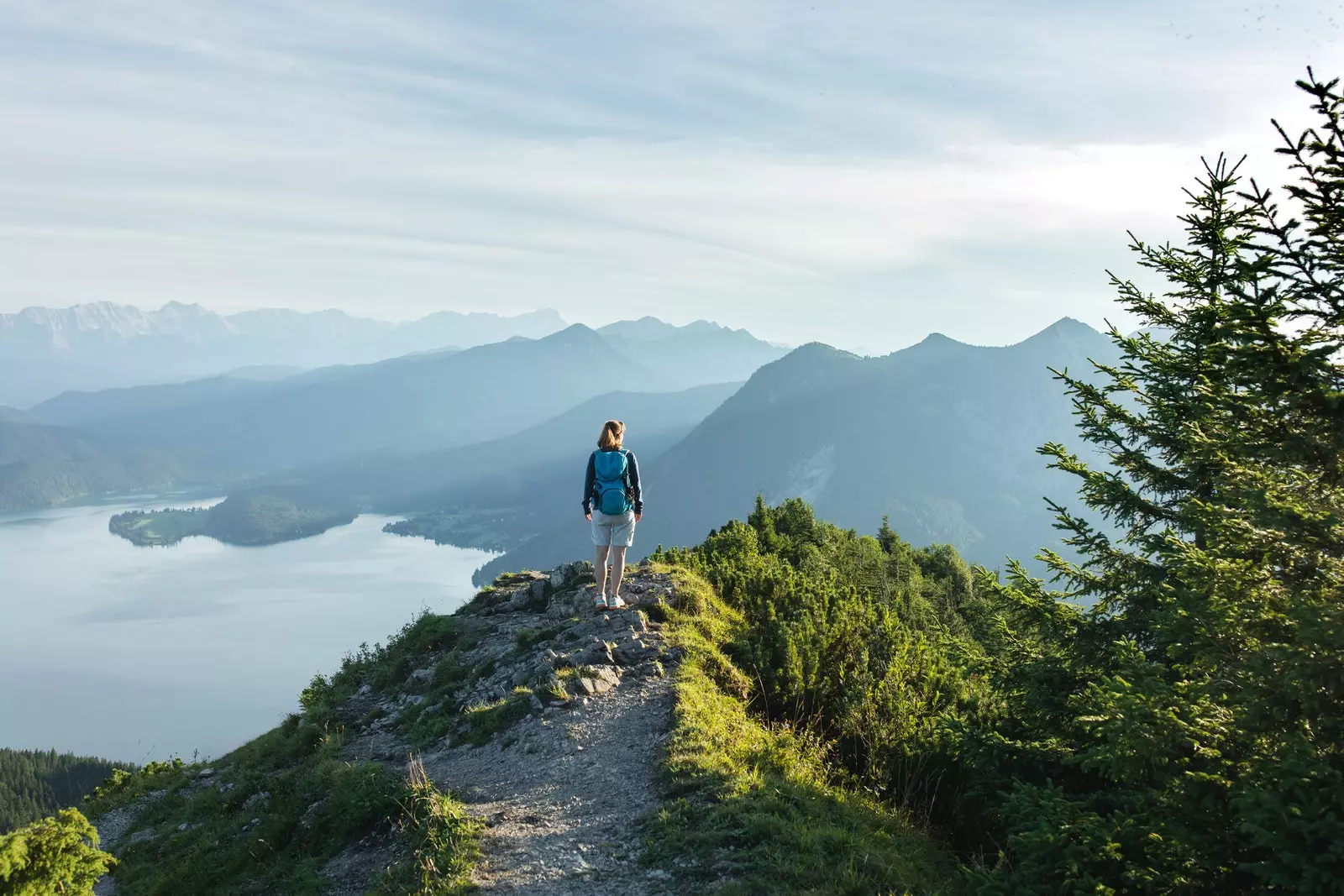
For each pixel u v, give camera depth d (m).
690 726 9.39
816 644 12.35
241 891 9.47
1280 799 5.01
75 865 8.83
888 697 10.72
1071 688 9.05
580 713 10.70
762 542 25.86
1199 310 8.00
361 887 7.95
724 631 13.42
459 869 7.25
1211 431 7.57
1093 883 5.82
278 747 15.29
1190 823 5.81
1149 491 9.89
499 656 13.81
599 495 13.63
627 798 8.34
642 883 6.78
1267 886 5.14
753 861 6.76
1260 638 5.74
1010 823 7.76
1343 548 5.49
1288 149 4.83
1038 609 9.48
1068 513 10.16
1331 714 5.15
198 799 15.30
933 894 6.43
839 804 8.18
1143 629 8.86
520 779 9.32
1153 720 5.92
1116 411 10.16
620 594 15.01
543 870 7.14
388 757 11.78
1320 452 5.45
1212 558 6.35
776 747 9.50
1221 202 8.23
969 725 9.35
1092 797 7.27
